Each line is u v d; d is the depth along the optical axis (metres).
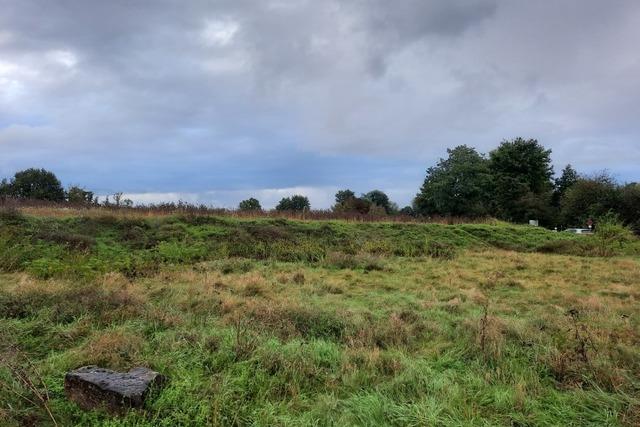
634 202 34.91
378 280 11.26
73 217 16.36
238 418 3.97
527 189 46.62
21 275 9.67
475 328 6.39
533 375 4.98
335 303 8.20
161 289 8.66
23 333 5.85
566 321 7.01
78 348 5.38
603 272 13.24
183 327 6.14
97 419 3.88
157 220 17.23
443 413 4.16
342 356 5.33
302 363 5.03
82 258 11.13
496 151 50.22
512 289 10.49
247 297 8.43
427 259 15.60
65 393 4.26
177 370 4.71
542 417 4.15
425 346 6.02
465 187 43.34
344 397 4.55
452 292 9.73
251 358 5.05
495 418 4.14
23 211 16.59
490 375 4.97
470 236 21.97
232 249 15.02
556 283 11.25
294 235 17.84
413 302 8.52
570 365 5.09
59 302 7.04
